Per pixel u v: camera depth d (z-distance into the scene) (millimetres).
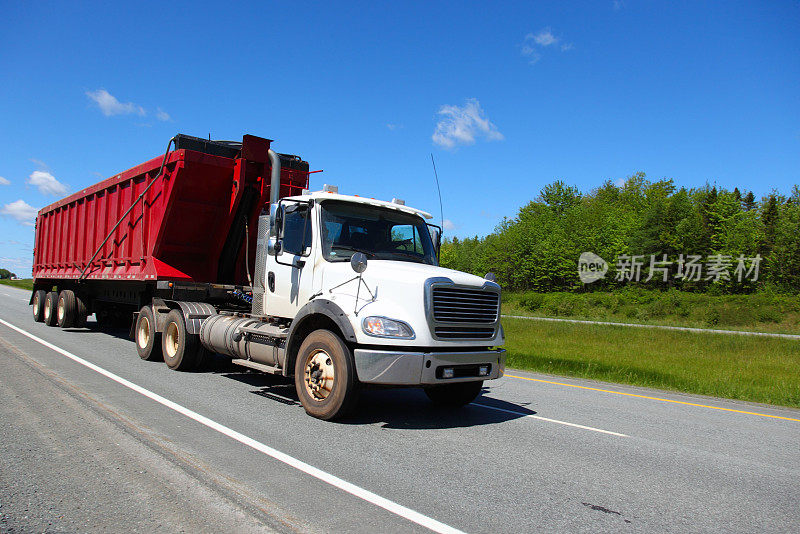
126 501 3734
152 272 10211
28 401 6484
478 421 6926
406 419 6777
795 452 6203
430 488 4293
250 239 10398
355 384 6125
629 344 22812
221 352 8711
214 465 4547
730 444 6434
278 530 3357
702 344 23172
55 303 16328
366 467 4730
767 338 24641
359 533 3379
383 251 7441
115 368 9242
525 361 14797
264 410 6711
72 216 14945
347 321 6078
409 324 6000
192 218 10156
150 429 5531
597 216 73312
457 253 102250
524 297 55469
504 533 3518
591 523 3768
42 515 3477
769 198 64625
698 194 70312
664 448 6047
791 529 3850
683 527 3789
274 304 7758
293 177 10141
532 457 5371
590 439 6270
